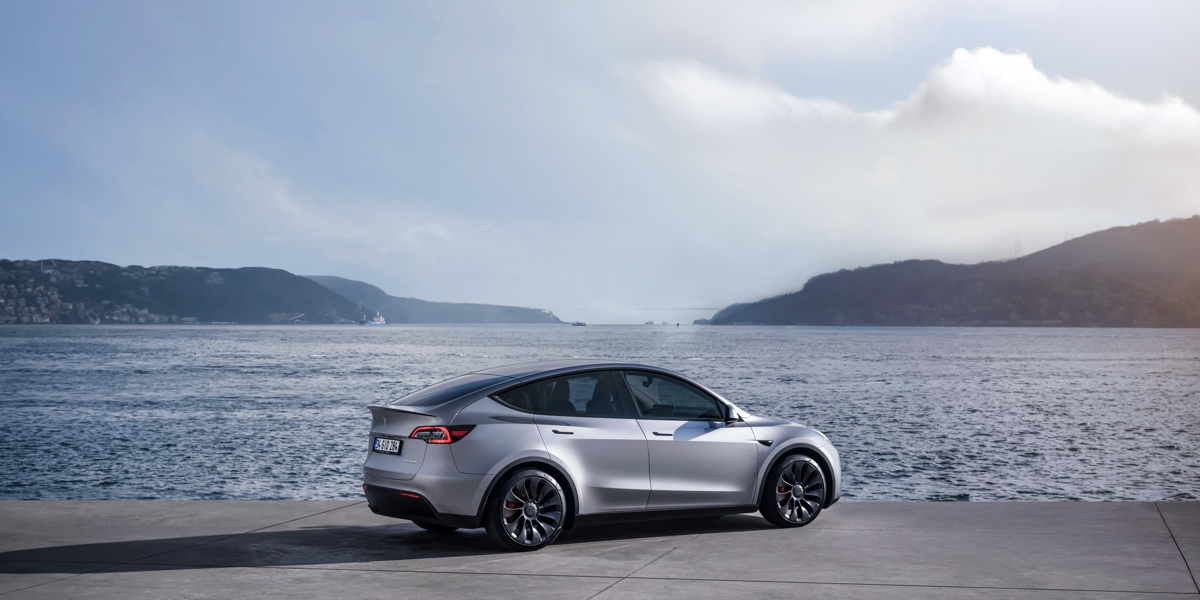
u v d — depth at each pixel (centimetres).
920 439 3122
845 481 2275
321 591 627
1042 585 622
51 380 6550
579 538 819
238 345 15838
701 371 7750
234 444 2958
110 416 3925
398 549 776
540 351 13362
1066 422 3738
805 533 827
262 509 979
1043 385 6231
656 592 617
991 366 9062
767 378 6781
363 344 17100
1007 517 888
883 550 746
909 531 828
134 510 966
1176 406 4584
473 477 749
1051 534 802
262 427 3456
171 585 646
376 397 4966
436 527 842
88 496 2128
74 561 728
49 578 668
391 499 772
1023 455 2753
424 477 750
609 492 795
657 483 812
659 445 815
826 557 721
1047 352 13600
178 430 3362
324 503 1019
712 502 834
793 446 870
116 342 17225
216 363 9244
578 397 809
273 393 5288
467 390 784
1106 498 2075
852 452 2784
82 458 2684
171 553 760
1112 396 5269
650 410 834
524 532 762
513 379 795
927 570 671
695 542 793
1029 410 4278
